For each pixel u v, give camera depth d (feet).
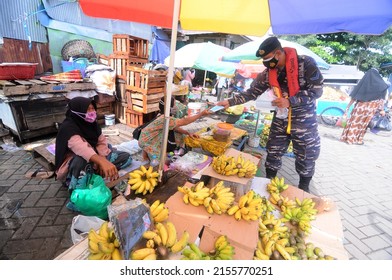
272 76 9.56
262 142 19.93
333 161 18.76
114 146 14.88
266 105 14.25
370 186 14.88
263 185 8.73
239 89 42.24
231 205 6.31
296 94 9.29
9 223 8.80
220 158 7.97
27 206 9.77
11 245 7.88
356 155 20.72
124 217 4.42
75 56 24.32
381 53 59.52
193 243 4.98
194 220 5.64
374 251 9.29
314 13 7.02
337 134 27.58
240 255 5.02
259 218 6.07
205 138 14.03
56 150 9.43
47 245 8.00
